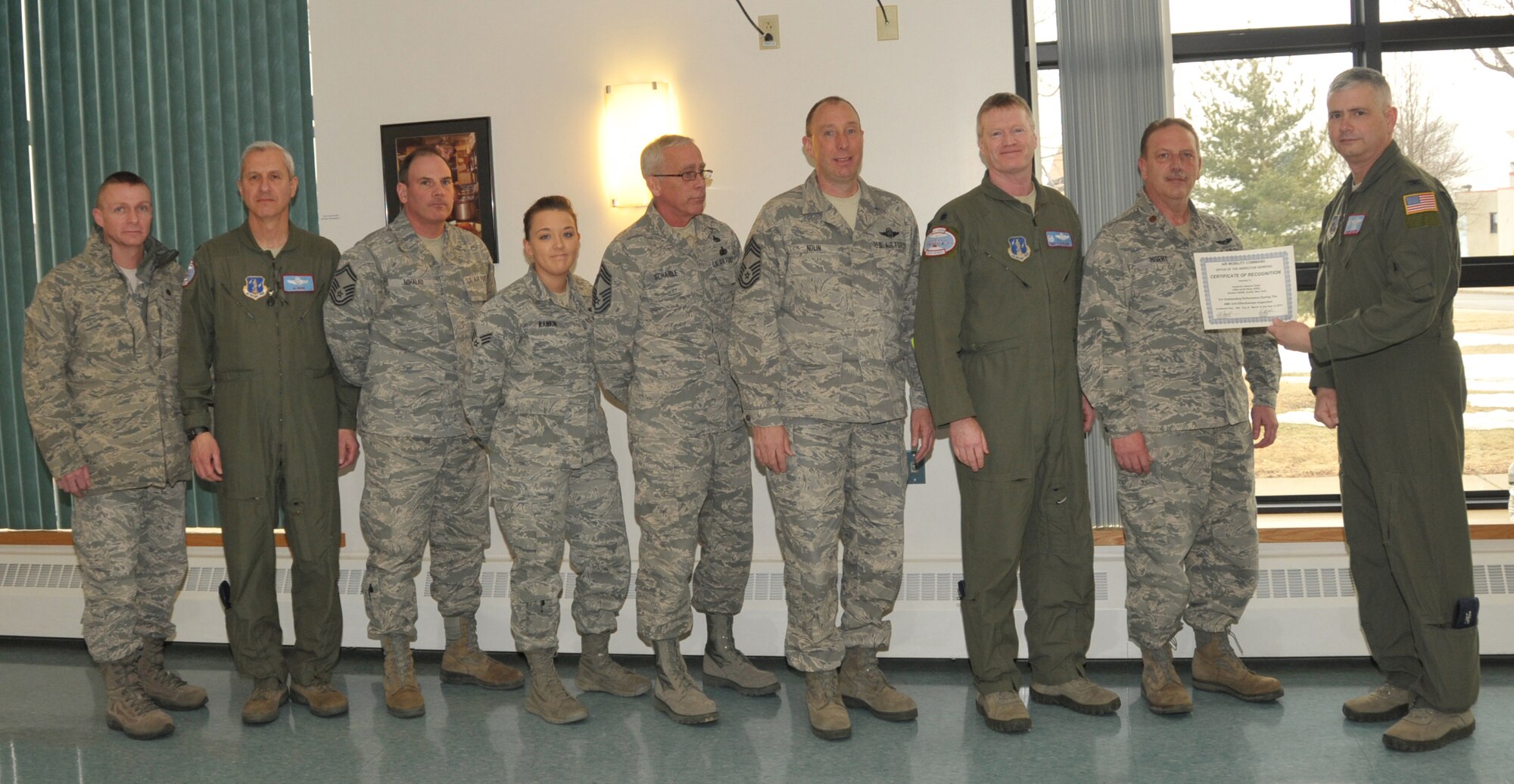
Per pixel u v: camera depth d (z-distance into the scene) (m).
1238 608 3.14
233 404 3.17
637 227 3.12
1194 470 2.97
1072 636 3.08
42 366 3.17
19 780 2.78
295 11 3.95
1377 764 2.62
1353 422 2.88
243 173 3.19
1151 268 3.00
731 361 2.96
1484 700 3.06
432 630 3.82
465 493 3.44
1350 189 2.94
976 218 2.95
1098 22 3.51
